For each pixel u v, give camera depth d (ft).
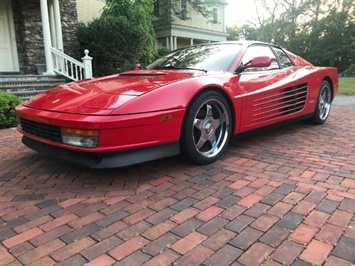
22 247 5.13
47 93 9.43
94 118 6.86
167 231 5.52
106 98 7.63
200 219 5.90
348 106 21.31
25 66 29.32
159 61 12.32
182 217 6.00
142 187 7.50
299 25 97.55
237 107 9.52
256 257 4.74
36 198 7.05
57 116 7.34
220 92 9.10
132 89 7.98
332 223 5.63
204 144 9.29
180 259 4.74
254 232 5.41
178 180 7.89
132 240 5.27
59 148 7.89
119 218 6.03
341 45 85.76
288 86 11.51
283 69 12.10
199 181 7.79
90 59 26.76
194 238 5.28
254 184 7.50
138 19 36.32
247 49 10.97
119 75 10.53
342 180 7.61
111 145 7.01
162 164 9.09
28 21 28.68
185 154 8.58
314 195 6.79
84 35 32.32
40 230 5.65
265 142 11.51
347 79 48.91
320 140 11.72
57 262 4.73
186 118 8.21
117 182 7.86
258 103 10.30
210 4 67.31
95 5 40.60
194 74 9.27
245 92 9.76
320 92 13.92
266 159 9.45
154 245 5.11
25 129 8.84
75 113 7.24
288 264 4.57
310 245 5.00
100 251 4.99
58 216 6.16
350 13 86.17
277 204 6.42
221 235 5.34
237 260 4.69
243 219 5.85
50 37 28.53
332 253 4.79
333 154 9.85
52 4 29.48
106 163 7.13
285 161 9.21
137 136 7.29
